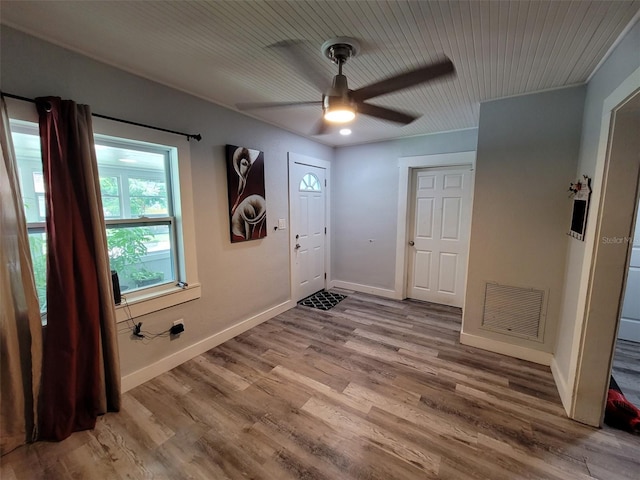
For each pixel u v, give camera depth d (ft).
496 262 8.68
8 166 5.07
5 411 5.29
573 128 7.35
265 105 7.25
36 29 5.18
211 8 4.56
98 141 6.55
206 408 6.56
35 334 5.50
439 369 8.05
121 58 6.21
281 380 7.57
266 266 11.22
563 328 7.50
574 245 7.09
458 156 11.87
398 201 13.47
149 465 5.16
